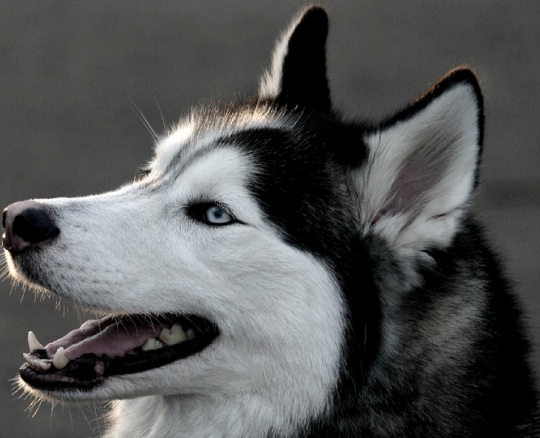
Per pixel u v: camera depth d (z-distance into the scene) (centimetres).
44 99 2544
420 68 2677
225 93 2528
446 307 888
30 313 1659
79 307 906
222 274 877
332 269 876
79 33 2923
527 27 2917
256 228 878
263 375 877
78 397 869
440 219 880
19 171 2178
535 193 2039
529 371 916
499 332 889
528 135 2325
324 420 873
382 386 875
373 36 2900
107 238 891
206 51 2803
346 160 914
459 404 872
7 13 3045
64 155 2255
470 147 865
